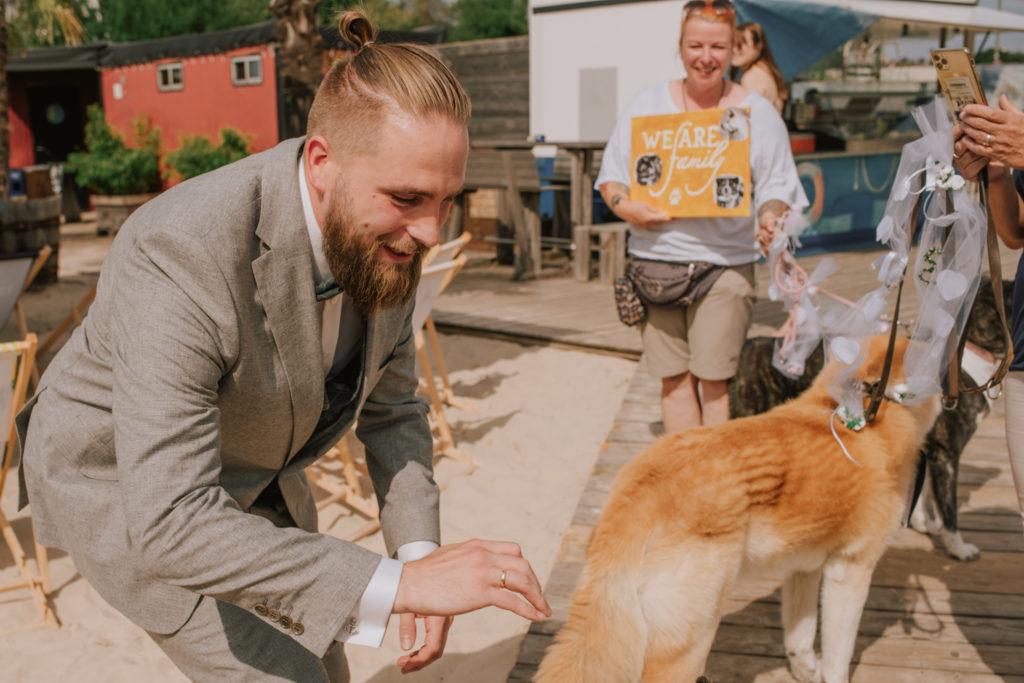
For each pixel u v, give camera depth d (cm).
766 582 359
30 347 334
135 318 144
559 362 710
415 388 213
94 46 1903
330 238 148
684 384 420
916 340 254
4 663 324
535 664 305
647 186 387
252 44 1628
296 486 193
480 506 453
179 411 141
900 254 248
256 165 162
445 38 1599
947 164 226
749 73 773
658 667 248
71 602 366
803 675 294
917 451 289
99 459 165
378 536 428
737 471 256
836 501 265
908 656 306
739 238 385
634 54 1188
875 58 1246
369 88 139
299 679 167
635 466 264
